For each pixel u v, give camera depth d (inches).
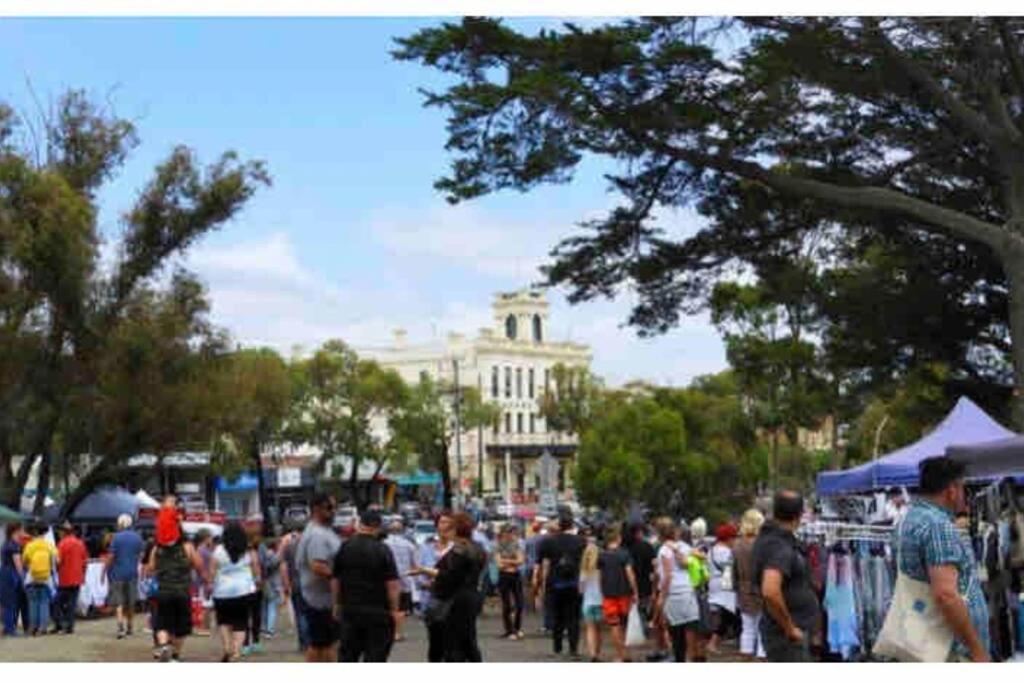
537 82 806.5
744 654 668.7
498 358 4665.4
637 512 859.4
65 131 1507.1
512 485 4628.4
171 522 676.7
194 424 1519.4
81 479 1620.3
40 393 1439.5
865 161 1050.7
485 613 1087.6
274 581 879.7
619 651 676.1
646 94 880.9
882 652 295.0
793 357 1590.8
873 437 2303.2
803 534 697.6
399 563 834.2
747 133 951.0
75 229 1369.3
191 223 1507.1
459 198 878.4
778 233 1064.8
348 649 482.0
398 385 3235.7
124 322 1466.5
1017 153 909.8
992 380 1285.7
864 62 898.7
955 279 1159.0
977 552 590.6
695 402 2920.8
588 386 3932.1
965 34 844.0
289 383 2454.5
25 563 895.1
